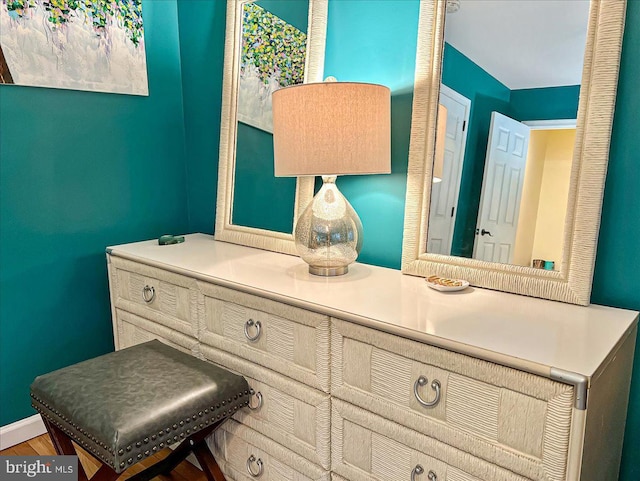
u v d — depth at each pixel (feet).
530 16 3.98
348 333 3.72
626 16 3.66
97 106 6.48
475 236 4.41
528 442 2.92
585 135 3.76
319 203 4.75
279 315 4.22
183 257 5.73
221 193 6.68
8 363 6.08
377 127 4.31
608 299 3.99
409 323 3.45
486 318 3.56
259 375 4.53
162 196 7.42
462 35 4.38
